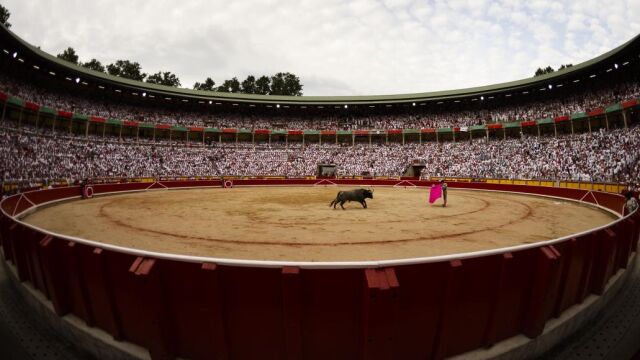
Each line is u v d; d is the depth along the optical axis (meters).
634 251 8.18
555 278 4.12
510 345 4.02
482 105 53.16
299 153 54.09
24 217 15.09
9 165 29.83
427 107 58.31
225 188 36.41
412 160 49.34
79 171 37.09
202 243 9.41
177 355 3.79
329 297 3.37
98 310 4.32
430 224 12.44
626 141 31.69
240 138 60.81
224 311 3.54
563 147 37.97
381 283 3.17
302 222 12.91
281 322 3.45
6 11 55.44
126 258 3.87
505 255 3.83
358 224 12.41
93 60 78.12
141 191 31.23
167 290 3.69
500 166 41.31
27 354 4.39
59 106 42.41
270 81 99.62
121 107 50.59
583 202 20.11
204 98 54.91
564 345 4.56
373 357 3.23
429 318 3.61
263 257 7.93
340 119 60.94
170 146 49.41
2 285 6.59
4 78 37.56
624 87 37.69
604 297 5.67
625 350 4.42
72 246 4.35
